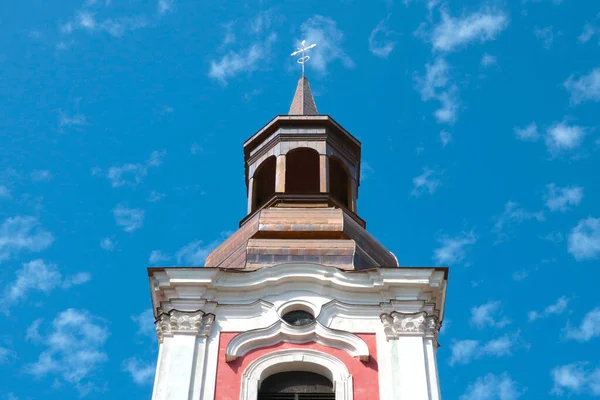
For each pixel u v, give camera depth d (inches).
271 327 1715.1
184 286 1765.5
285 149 2085.4
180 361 1670.8
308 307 1749.5
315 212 1900.8
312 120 2129.7
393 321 1716.3
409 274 1769.2
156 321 1743.4
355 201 2082.9
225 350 1690.5
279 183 2006.6
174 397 1626.5
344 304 1747.0
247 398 1633.9
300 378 1678.2
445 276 1777.8
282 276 1772.9
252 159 2121.1
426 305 1743.4
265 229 1866.4
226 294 1763.0
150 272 1779.0
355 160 2140.7
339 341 1701.5
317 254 1822.1
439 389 1648.6
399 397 1625.2
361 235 1892.2
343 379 1652.3
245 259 1819.6
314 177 2113.7
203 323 1723.7
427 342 1701.5
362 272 1775.3
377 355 1683.1
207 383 1649.9
